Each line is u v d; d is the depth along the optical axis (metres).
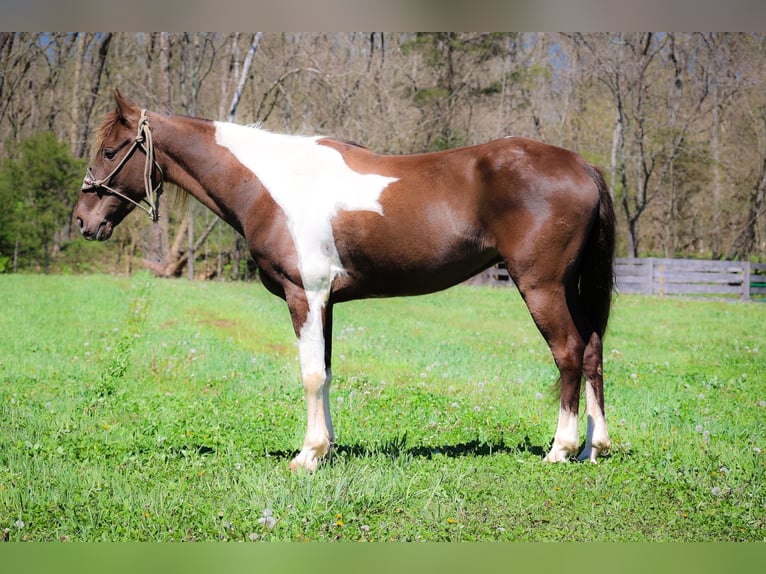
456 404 8.29
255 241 6.29
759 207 34.84
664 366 11.41
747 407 8.45
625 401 8.74
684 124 35.62
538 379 10.13
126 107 6.55
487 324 16.73
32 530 4.96
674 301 23.00
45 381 9.59
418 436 7.14
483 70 35.38
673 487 5.58
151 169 6.57
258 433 7.25
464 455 6.42
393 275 6.14
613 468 5.91
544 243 5.79
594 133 37.22
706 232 39.66
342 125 31.22
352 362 11.35
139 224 28.91
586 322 6.12
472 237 5.95
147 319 14.80
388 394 8.95
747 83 33.22
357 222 6.02
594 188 5.90
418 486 5.62
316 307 6.13
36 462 6.10
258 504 5.24
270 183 6.25
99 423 7.54
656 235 40.84
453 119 34.41
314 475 5.66
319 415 6.11
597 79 35.19
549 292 5.88
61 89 38.25
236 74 30.70
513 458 6.27
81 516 5.10
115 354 10.46
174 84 35.56
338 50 33.31
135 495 5.49
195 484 5.73
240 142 6.42
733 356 12.60
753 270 26.05
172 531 4.95
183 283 22.20
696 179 36.12
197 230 32.09
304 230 6.09
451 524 5.05
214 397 8.85
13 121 35.84
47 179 28.53
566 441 6.06
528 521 5.11
